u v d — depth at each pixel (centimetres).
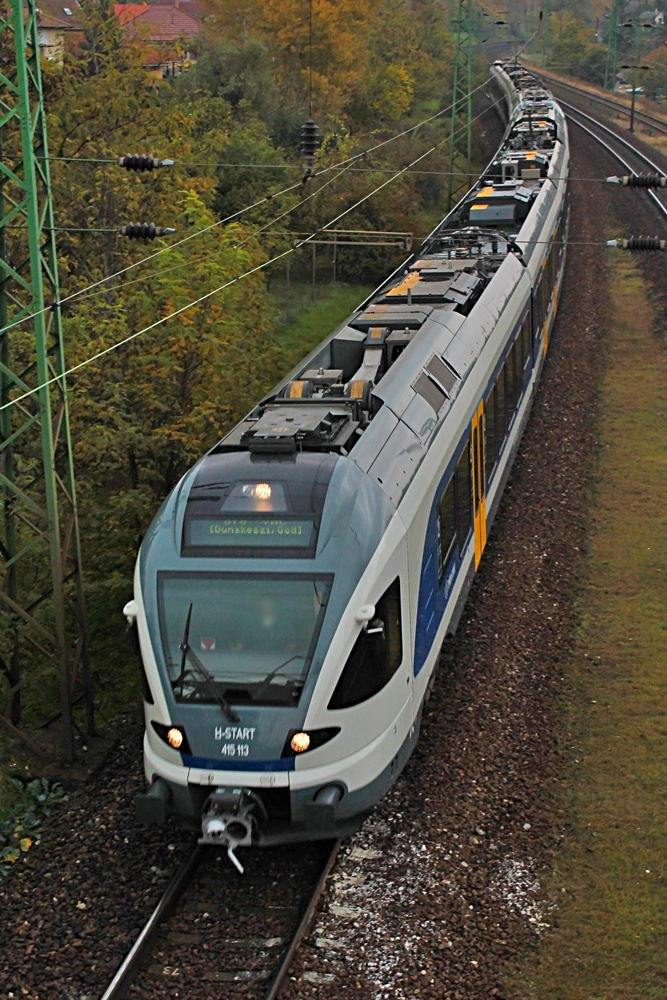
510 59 7500
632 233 3594
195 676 927
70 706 1161
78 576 1201
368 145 4172
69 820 1035
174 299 1588
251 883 934
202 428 1510
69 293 1839
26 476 1467
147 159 1342
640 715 1166
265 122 4062
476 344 1505
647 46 10400
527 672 1255
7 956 862
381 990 803
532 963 837
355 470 1024
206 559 965
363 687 934
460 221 2403
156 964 847
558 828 995
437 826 987
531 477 1812
